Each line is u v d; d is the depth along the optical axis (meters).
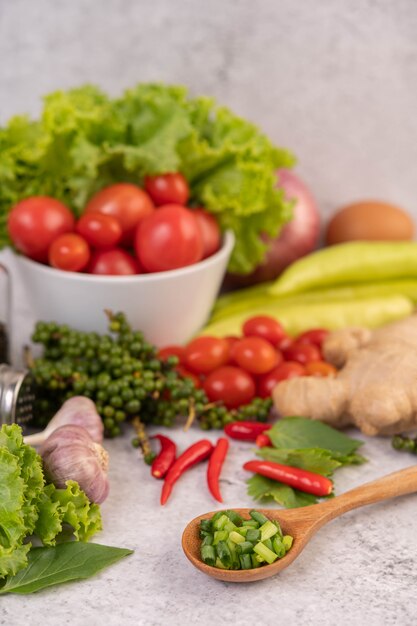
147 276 0.74
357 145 0.92
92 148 0.76
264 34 0.88
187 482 0.66
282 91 0.90
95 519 0.60
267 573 0.57
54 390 0.71
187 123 0.77
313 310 0.82
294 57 0.89
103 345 0.70
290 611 0.56
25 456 0.59
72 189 0.78
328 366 0.74
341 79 0.89
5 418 0.67
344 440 0.68
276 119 0.91
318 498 0.64
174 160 0.76
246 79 0.89
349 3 0.87
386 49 0.88
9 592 0.57
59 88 0.90
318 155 0.92
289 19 0.88
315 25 0.88
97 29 0.88
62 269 0.74
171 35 0.88
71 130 0.76
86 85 0.84
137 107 0.78
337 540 0.61
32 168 0.78
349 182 0.93
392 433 0.70
